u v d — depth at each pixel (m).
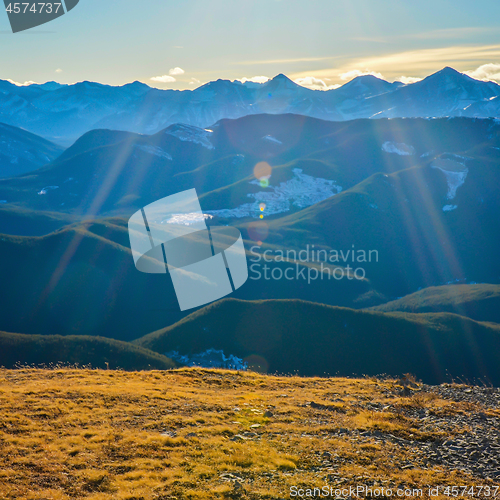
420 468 10.88
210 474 10.09
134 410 14.15
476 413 14.91
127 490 9.27
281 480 9.94
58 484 9.38
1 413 12.82
